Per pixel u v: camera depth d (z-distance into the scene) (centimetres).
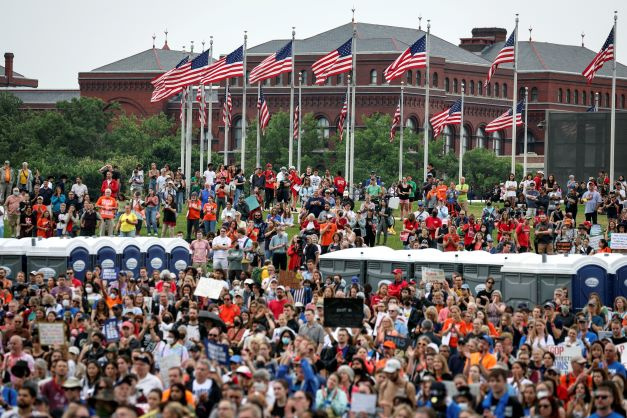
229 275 15900
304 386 8431
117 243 16062
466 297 12081
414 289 12638
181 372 7919
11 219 19325
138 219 19288
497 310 11700
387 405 8006
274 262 16550
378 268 14825
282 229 16600
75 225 18625
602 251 16338
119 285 13525
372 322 11325
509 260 13950
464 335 10194
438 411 7844
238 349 9944
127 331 10025
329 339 10131
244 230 16038
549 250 17425
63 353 8919
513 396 7769
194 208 19100
